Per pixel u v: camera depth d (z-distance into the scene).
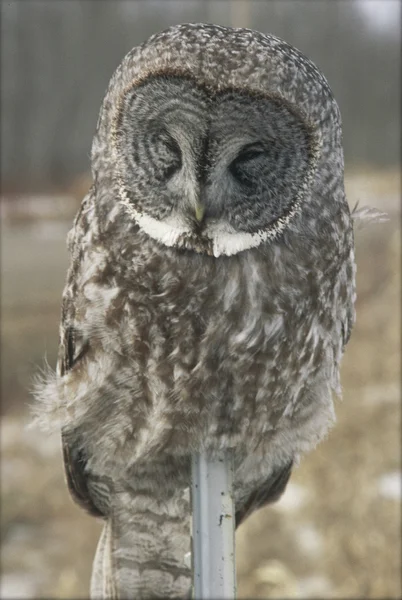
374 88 12.80
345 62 12.16
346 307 1.86
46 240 8.74
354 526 2.94
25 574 3.25
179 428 1.82
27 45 13.70
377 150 12.88
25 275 6.91
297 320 1.81
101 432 1.86
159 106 1.76
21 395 4.55
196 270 1.79
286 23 9.63
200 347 1.79
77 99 13.37
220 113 1.74
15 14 13.63
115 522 1.95
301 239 1.80
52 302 6.02
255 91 1.74
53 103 13.48
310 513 3.12
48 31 13.62
